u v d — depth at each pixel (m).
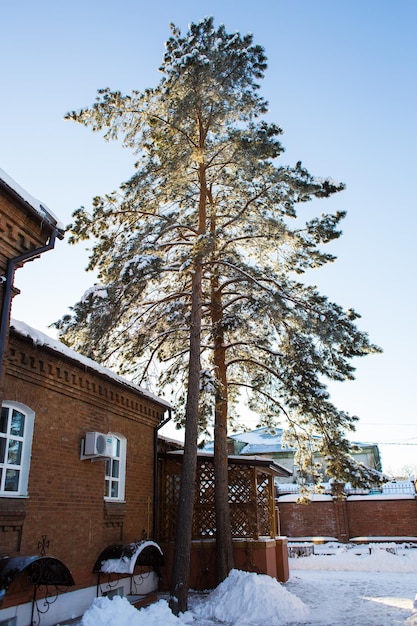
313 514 29.03
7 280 7.50
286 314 12.83
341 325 13.20
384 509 28.27
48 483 9.17
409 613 10.45
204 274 14.13
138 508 12.52
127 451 12.39
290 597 10.96
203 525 14.07
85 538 10.04
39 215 8.01
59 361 9.72
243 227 14.23
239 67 13.21
